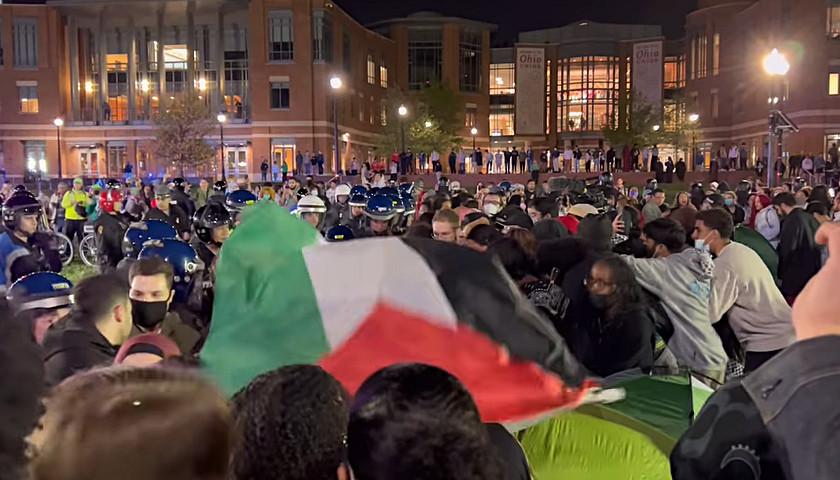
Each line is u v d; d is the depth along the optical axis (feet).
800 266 23.99
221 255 8.43
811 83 162.50
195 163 177.06
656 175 146.61
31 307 11.17
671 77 255.70
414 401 4.59
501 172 183.83
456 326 7.85
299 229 8.54
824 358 5.89
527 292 14.38
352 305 7.96
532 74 257.96
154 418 3.66
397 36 243.40
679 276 14.97
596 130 260.42
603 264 13.26
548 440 10.33
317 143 181.57
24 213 29.96
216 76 187.52
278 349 7.72
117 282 11.94
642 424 10.53
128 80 190.49
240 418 4.80
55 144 187.62
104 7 187.21
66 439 3.53
